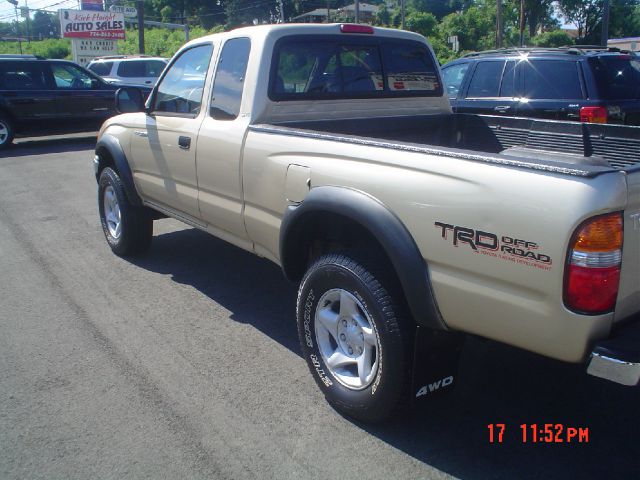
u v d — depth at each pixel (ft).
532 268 7.75
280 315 15.25
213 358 13.07
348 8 214.69
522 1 121.08
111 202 19.49
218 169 13.52
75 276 18.16
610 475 9.36
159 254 19.97
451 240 8.57
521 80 25.07
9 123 44.24
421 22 156.66
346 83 14.55
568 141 13.21
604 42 73.26
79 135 55.21
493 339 8.66
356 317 10.20
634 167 7.69
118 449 10.10
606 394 11.59
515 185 7.86
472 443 10.12
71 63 46.52
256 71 13.05
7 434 10.53
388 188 9.34
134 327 14.64
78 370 12.62
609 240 7.34
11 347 13.66
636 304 7.98
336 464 9.63
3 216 25.66
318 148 10.72
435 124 15.79
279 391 11.73
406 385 9.63
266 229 12.40
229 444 10.16
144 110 16.49
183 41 181.27
